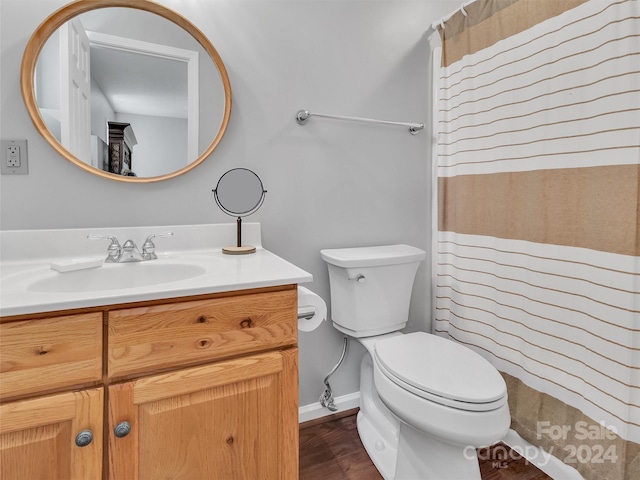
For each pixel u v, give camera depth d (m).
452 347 1.25
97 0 1.11
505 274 1.37
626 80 1.00
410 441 1.11
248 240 1.32
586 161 1.10
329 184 1.52
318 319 1.00
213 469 0.79
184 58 1.23
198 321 0.77
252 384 0.83
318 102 1.48
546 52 1.21
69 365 0.67
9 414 0.63
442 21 1.62
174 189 1.24
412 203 1.74
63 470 0.67
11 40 1.03
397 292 1.47
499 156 1.38
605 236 1.06
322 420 1.55
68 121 1.10
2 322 0.63
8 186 1.05
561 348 1.18
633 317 1.00
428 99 1.76
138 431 0.72
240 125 1.33
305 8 1.44
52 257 1.06
